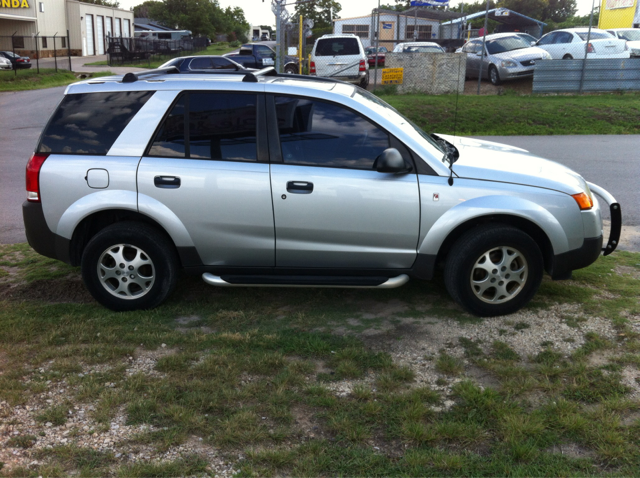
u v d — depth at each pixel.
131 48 44.84
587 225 4.38
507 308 4.43
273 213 4.32
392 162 4.07
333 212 4.29
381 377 3.59
